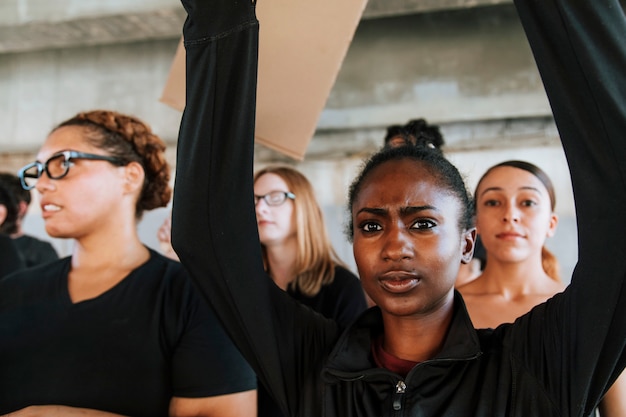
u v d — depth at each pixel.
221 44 0.94
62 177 1.37
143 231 3.50
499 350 0.95
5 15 4.13
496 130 3.86
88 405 1.23
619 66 0.80
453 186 0.97
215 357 1.27
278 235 1.97
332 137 4.07
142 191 1.48
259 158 4.00
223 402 1.26
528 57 3.93
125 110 4.32
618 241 0.82
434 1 3.96
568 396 0.87
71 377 1.25
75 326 1.29
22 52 4.44
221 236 0.97
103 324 1.29
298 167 4.01
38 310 1.33
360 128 4.06
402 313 0.92
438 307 0.96
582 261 0.86
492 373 0.92
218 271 0.98
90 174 1.38
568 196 3.56
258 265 1.00
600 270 0.83
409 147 1.02
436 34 4.07
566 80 0.83
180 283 1.34
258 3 1.25
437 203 0.94
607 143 0.81
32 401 1.25
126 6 4.02
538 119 3.87
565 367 0.88
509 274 1.65
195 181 0.95
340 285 1.88
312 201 2.02
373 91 4.08
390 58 4.11
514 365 0.92
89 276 1.38
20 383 1.27
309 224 1.97
